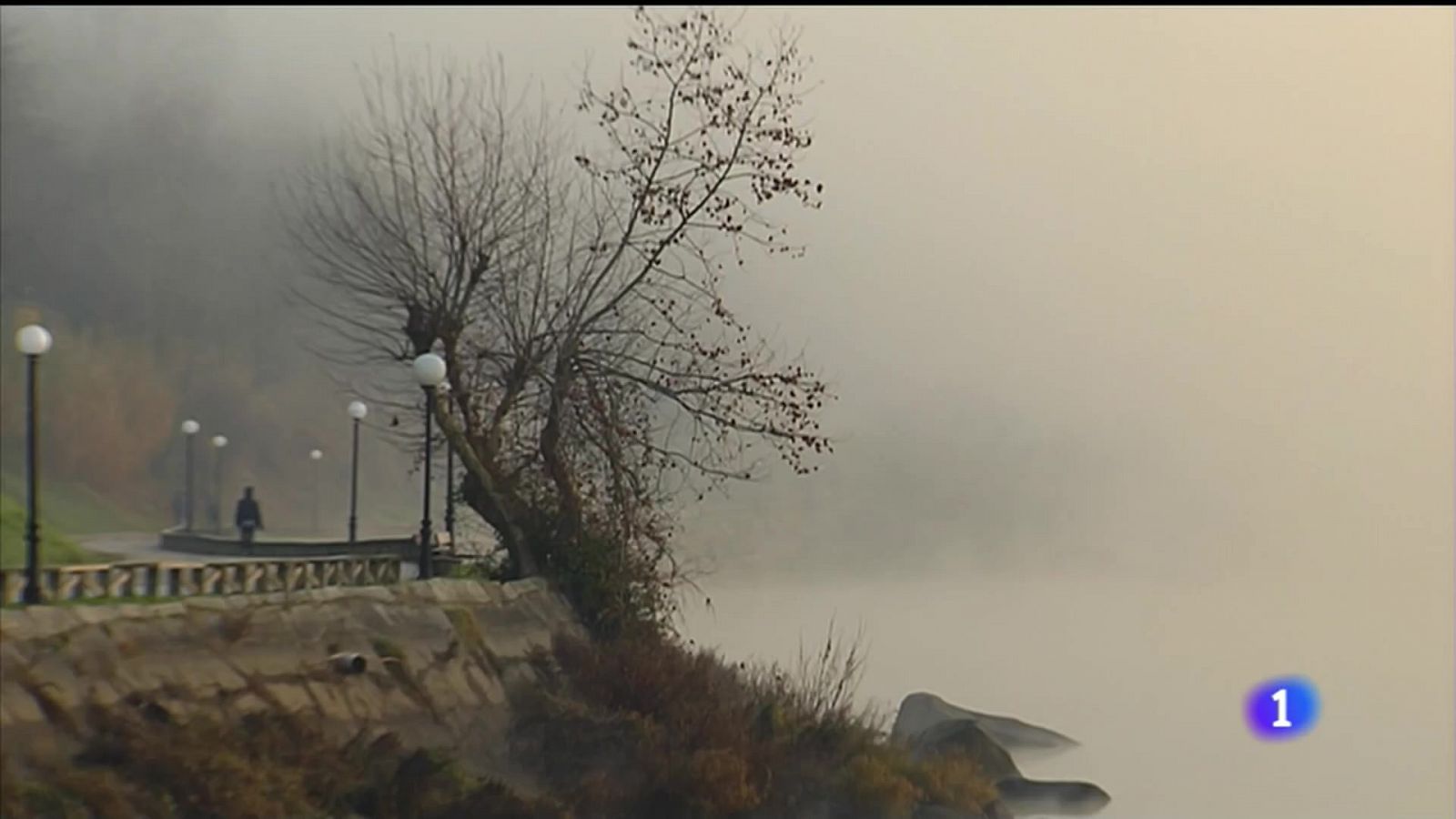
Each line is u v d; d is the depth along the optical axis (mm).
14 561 90438
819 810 63719
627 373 71625
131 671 46375
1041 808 88875
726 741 61688
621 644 65375
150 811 43281
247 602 51844
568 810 55531
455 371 71250
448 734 55906
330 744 50438
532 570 68125
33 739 42562
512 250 73875
